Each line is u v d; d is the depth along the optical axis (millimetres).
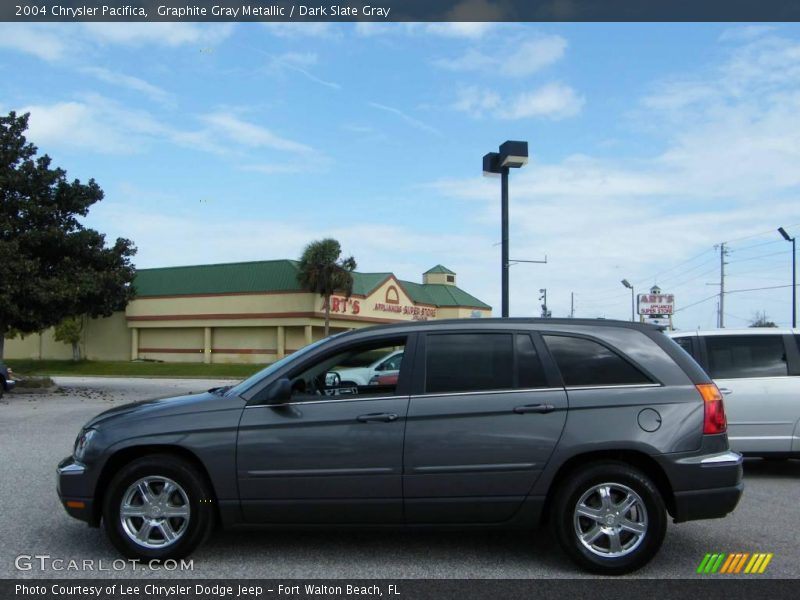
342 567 5672
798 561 5867
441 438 5570
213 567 5660
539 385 5707
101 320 61000
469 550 6133
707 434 5586
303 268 51219
